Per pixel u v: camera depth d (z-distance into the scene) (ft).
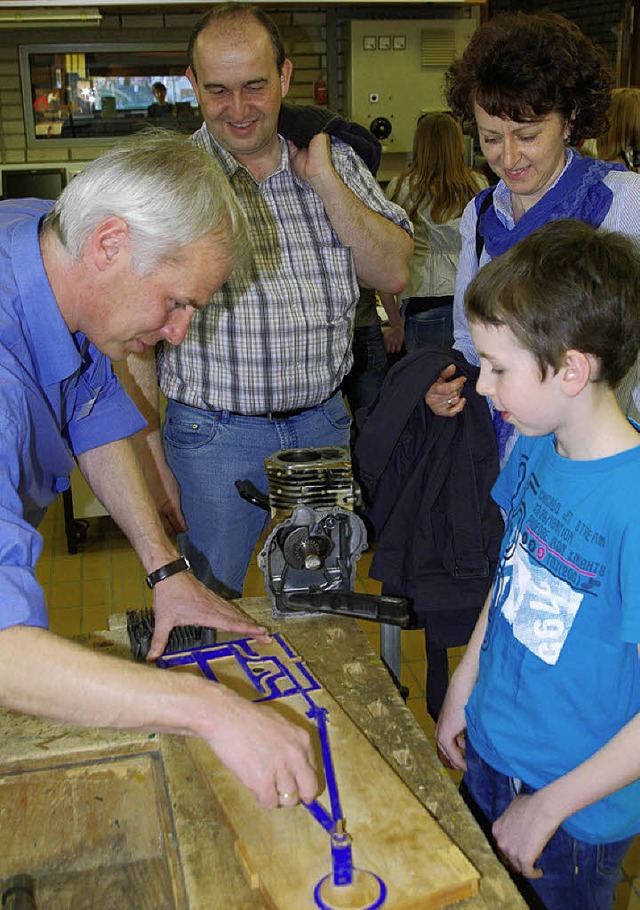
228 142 5.86
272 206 6.09
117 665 3.03
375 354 10.95
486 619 4.19
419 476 5.07
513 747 3.74
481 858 3.05
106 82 12.75
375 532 5.31
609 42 16.96
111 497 4.62
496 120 4.85
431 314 12.11
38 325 3.58
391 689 3.94
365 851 2.96
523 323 3.33
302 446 6.32
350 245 6.23
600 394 3.45
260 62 5.56
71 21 10.89
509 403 3.51
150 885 3.43
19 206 4.13
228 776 3.34
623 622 3.26
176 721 3.01
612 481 3.43
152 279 3.46
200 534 6.39
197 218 3.40
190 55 5.91
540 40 4.66
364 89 12.81
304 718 3.60
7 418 3.15
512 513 4.07
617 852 3.68
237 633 4.39
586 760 3.37
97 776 3.61
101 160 3.46
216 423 6.15
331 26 13.25
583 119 4.96
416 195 11.72
